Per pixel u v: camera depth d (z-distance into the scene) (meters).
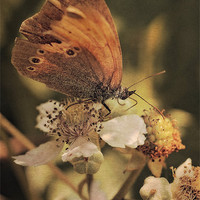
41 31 0.16
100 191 0.18
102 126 0.17
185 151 0.19
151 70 0.19
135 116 0.17
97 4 0.16
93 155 0.17
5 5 0.20
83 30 0.16
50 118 0.17
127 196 0.18
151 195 0.16
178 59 0.19
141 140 0.17
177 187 0.17
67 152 0.16
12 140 0.20
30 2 0.20
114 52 0.16
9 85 0.20
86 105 0.17
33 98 0.20
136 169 0.17
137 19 0.19
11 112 0.20
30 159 0.17
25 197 0.19
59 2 0.16
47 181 0.19
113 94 0.17
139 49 0.19
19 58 0.17
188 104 0.19
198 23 0.19
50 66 0.17
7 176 0.19
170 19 0.19
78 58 0.17
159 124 0.17
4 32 0.20
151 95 0.19
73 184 0.18
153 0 0.19
